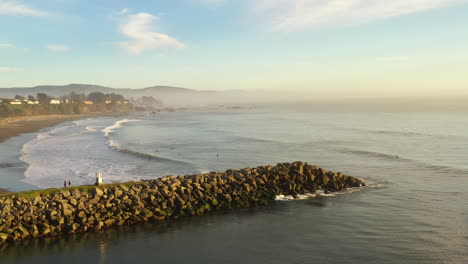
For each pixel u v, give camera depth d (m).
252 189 33.06
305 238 23.86
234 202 31.16
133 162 55.38
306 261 20.52
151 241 23.70
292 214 28.83
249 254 21.67
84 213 26.08
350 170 46.41
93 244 23.20
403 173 43.62
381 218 27.19
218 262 20.72
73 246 22.84
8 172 46.66
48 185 39.91
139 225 26.55
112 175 45.81
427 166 47.69
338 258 20.77
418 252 21.14
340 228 25.45
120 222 26.38
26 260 20.86
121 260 20.98
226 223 27.05
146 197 28.89
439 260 20.09
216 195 31.34
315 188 35.00
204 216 28.66
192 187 31.41
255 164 53.34
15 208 25.22
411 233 24.06
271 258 21.06
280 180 35.44
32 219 24.62
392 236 23.67
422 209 29.06
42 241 23.53
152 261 20.89
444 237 23.20
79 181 42.09
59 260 20.92
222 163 54.34
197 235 24.72
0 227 23.62
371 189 35.78
